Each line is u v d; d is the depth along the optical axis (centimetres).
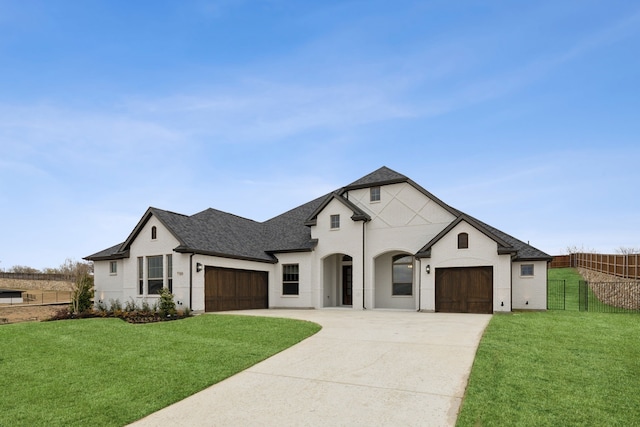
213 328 1354
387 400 679
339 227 2338
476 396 672
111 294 2331
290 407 664
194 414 649
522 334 1177
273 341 1144
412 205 2217
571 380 752
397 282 2322
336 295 2516
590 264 3353
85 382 813
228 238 2252
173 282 1886
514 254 1903
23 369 909
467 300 1914
